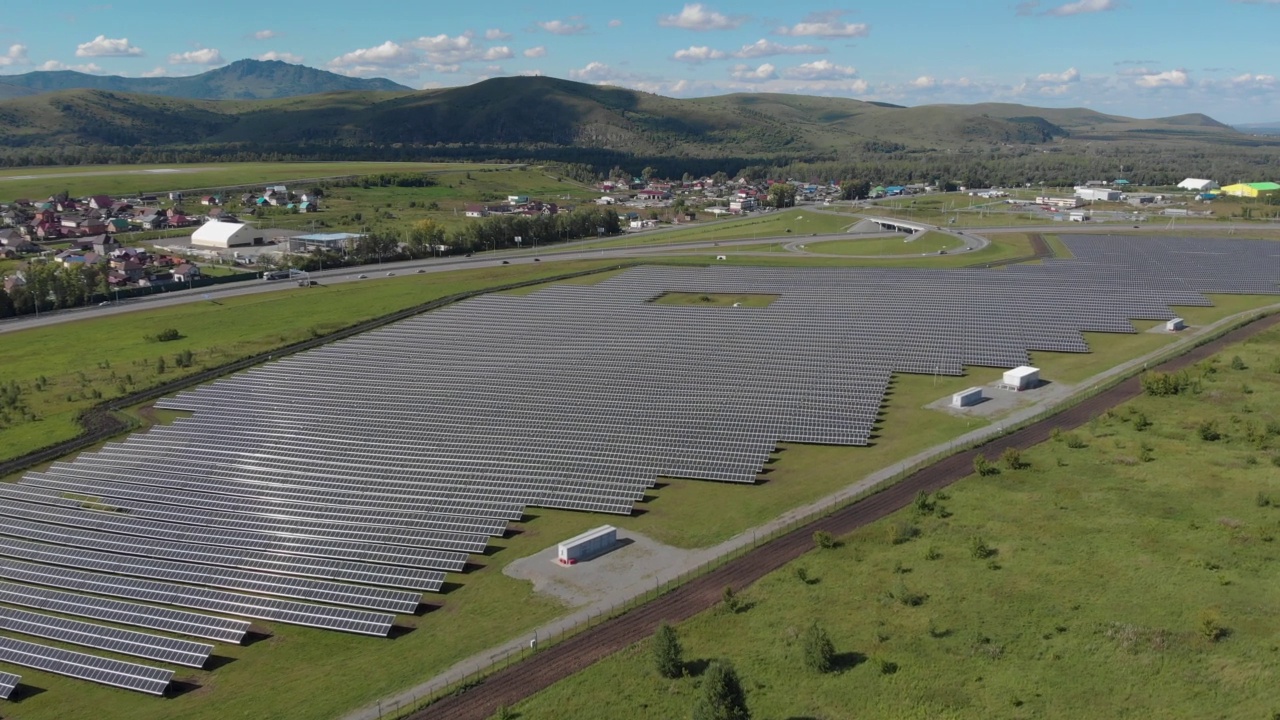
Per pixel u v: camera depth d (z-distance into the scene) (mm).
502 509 84750
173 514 87438
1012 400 112062
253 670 61062
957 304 166000
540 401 118312
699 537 77750
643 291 193875
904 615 60812
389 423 112750
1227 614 58281
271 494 91562
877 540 73125
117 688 59438
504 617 65812
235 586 72188
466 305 186250
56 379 143125
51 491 95500
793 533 76438
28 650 63375
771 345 141250
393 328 168375
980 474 85750
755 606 63906
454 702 55250
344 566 74438
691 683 54844
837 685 53500
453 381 130625
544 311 177375
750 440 99250
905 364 127625
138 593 71750
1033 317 152375
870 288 187000
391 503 87562
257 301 199625
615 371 131125
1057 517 74875
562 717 52562
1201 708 49438
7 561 79500
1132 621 58156
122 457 104875
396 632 64938
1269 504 74750
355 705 55938
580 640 61469
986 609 60781
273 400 125625
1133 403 105375
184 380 139250
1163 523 72312
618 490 87250
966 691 52156
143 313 191000
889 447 97938
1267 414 98312
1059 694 51312
